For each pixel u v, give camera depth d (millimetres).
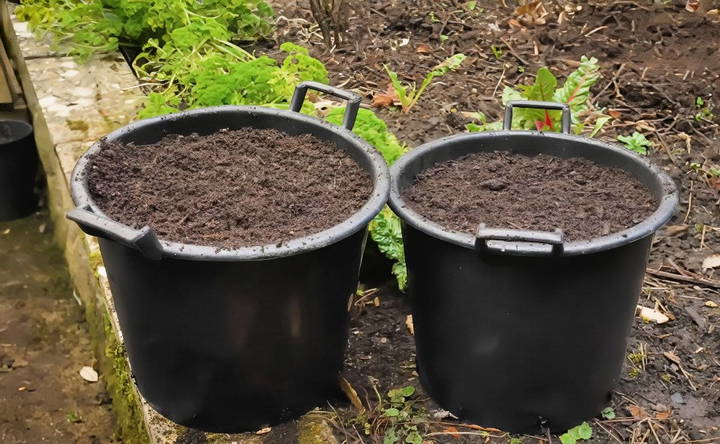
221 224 2143
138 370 2250
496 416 2225
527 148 2393
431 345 2225
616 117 3316
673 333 2504
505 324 2109
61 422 2916
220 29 3486
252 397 2195
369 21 4035
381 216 2545
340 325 2223
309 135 2398
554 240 1979
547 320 2094
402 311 2543
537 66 3615
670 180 2225
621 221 2168
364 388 2330
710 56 3621
